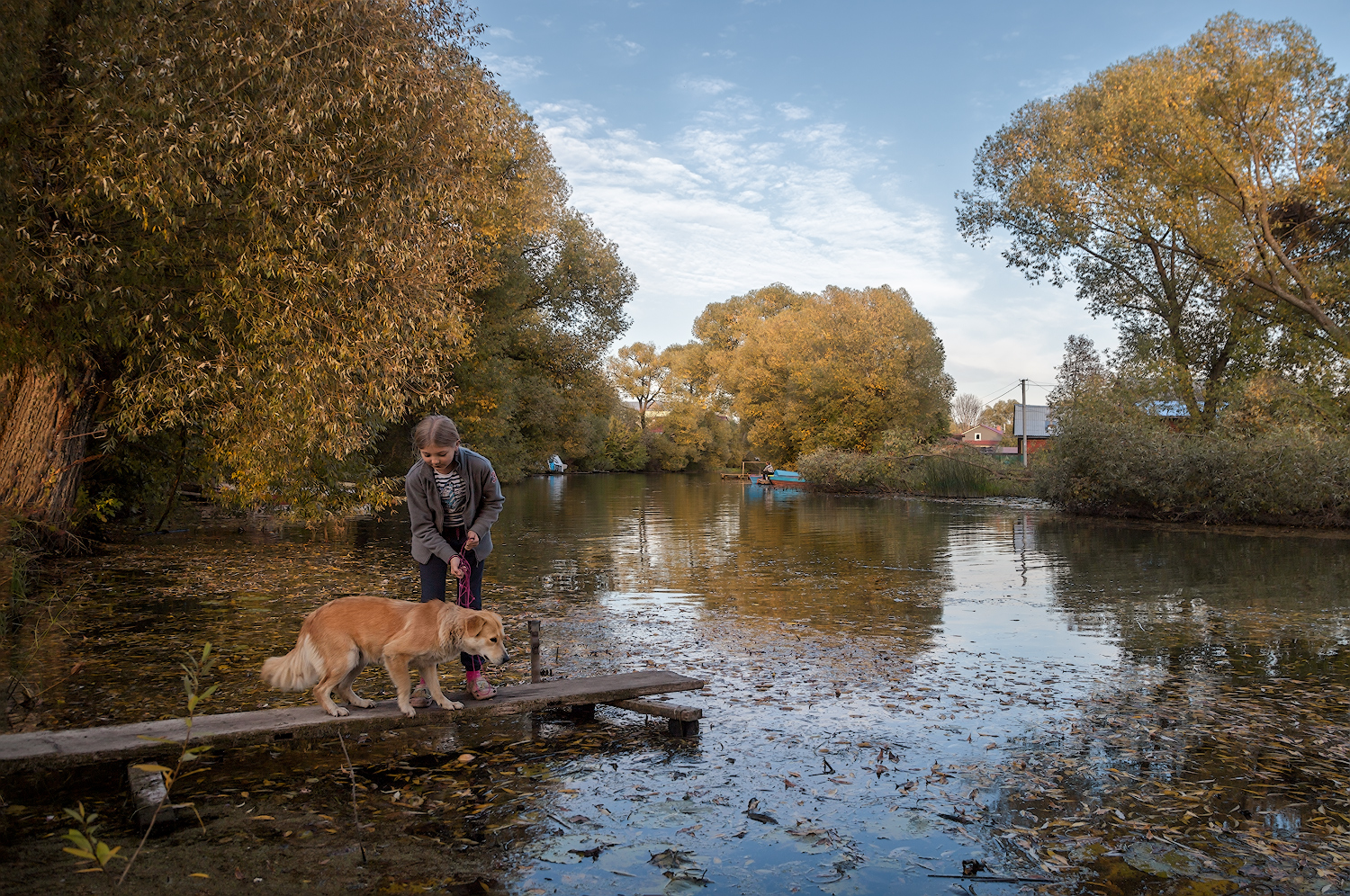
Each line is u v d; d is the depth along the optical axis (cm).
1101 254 2609
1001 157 2723
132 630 770
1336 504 1833
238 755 450
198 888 302
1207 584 1111
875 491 3672
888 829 371
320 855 333
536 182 2731
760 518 2305
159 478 1570
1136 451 2130
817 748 477
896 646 746
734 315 7650
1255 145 2097
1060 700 576
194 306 927
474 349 2427
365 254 953
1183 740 491
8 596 816
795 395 4619
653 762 452
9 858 321
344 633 448
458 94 1026
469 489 496
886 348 4222
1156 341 2589
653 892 311
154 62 774
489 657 445
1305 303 2109
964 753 469
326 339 967
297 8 832
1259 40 2056
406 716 446
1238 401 2244
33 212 746
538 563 1336
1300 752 472
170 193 776
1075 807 396
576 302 3500
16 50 656
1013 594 1039
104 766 426
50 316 823
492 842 349
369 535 1659
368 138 922
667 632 807
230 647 702
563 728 511
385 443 2569
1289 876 330
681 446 7419
